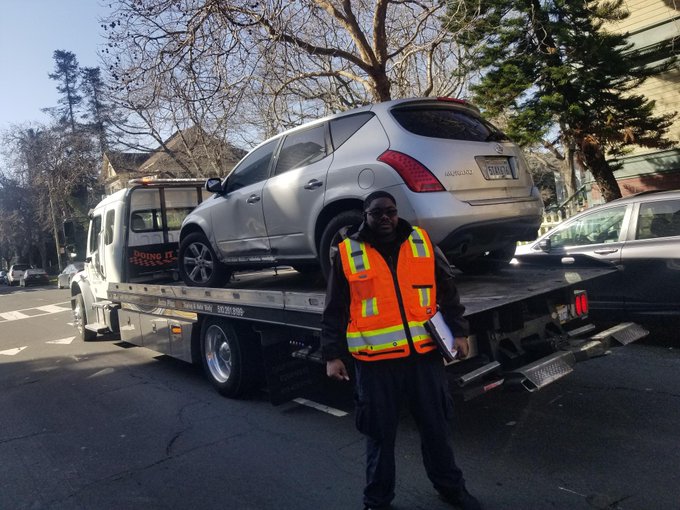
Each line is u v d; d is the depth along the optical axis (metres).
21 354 10.13
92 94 25.14
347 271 3.24
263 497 3.82
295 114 13.40
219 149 13.68
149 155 23.83
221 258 6.47
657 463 3.83
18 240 52.91
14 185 47.22
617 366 6.02
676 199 6.45
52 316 16.53
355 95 13.89
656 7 12.80
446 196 4.43
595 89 11.41
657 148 12.27
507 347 4.28
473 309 3.90
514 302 4.29
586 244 7.12
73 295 11.34
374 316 3.21
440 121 4.88
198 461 4.50
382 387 3.24
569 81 11.30
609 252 6.73
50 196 36.94
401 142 4.62
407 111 4.86
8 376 8.34
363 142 4.87
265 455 4.52
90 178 30.75
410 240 3.27
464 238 4.54
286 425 5.15
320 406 5.62
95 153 28.31
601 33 11.58
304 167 5.36
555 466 3.90
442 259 3.38
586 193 15.81
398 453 4.32
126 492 4.06
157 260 8.73
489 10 11.52
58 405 6.48
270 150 5.89
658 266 6.36
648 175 13.69
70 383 7.50
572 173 16.36
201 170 16.42
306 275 7.59
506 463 4.00
